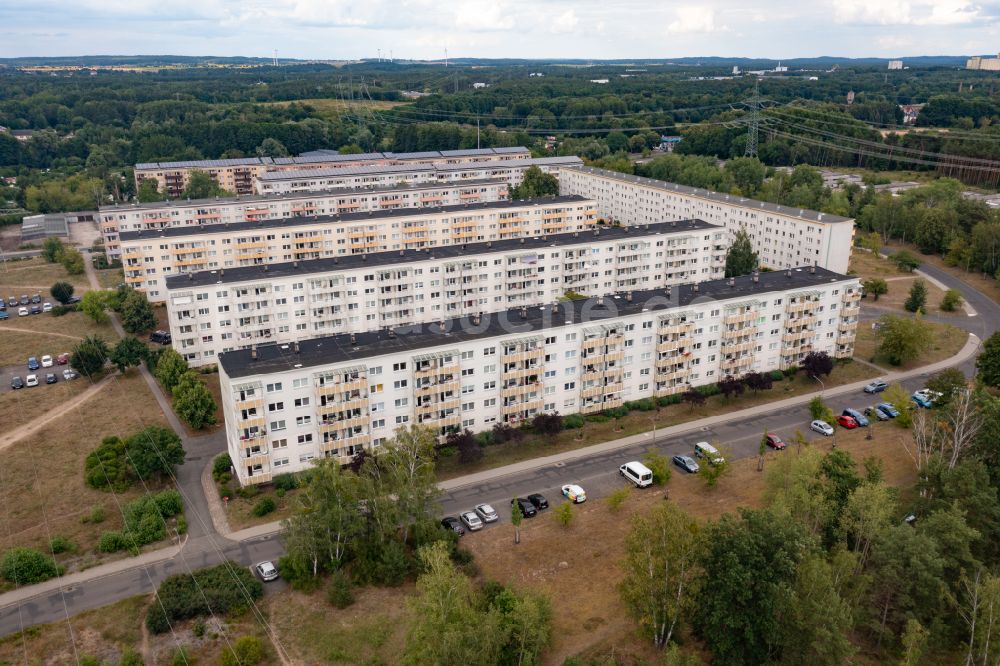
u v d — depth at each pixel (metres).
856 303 158.50
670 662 71.81
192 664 79.44
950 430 108.75
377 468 102.31
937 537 87.31
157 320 194.62
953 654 82.94
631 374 139.75
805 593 77.25
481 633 73.69
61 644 82.75
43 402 149.88
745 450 124.94
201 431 135.62
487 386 127.56
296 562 91.19
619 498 104.62
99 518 107.12
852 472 98.75
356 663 79.44
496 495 112.19
